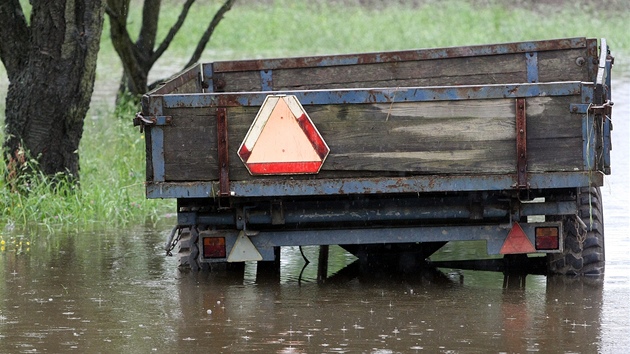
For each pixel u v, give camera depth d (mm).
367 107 21703
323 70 30141
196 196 21938
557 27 104438
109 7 43438
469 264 25359
